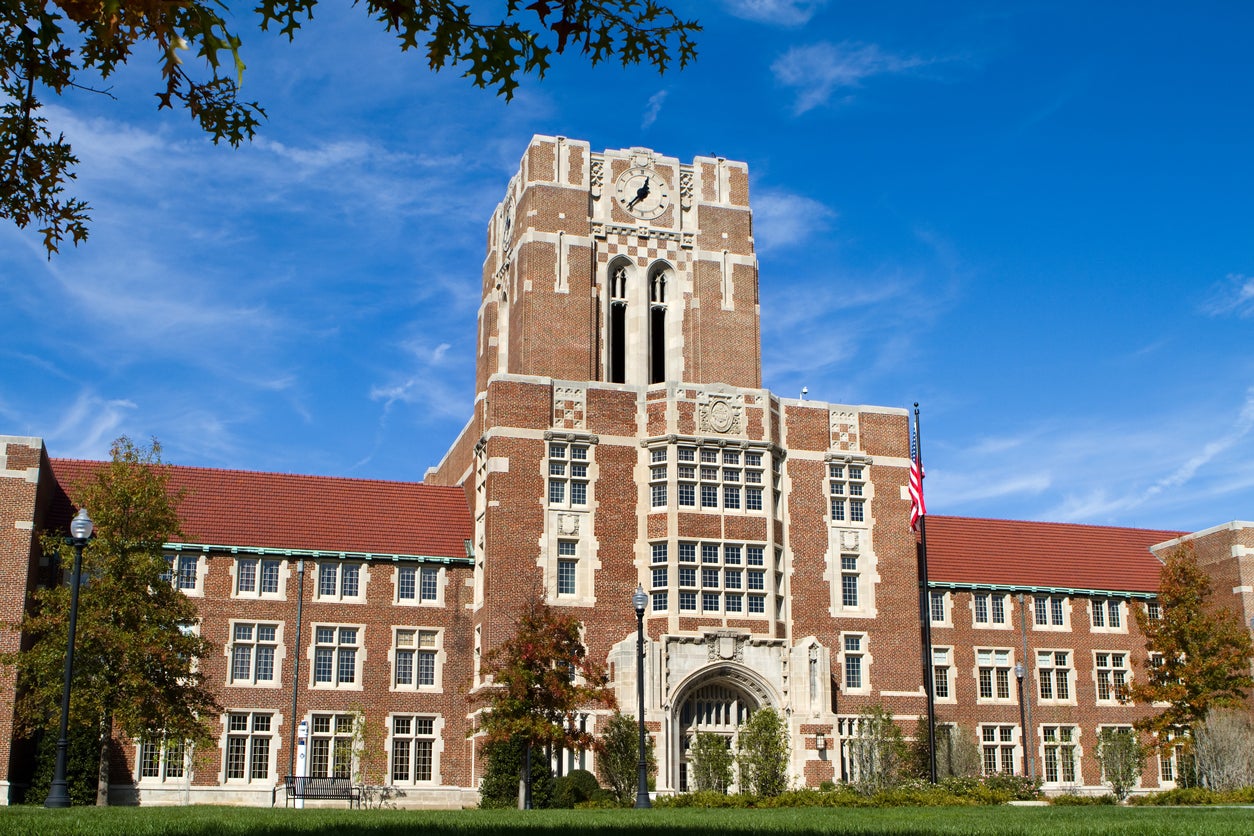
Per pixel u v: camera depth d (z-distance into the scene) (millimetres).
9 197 12719
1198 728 58344
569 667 48562
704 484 57875
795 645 57188
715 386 59281
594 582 56344
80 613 42469
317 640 56250
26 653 42469
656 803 46219
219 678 54406
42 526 52656
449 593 58656
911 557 61469
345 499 61250
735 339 66250
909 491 62312
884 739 51594
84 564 43625
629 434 58656
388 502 61938
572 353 63281
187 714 43719
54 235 13023
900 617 60438
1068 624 68938
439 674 57500
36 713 42875
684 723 55344
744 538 57719
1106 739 60375
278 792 53625
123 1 9148
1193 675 60906
